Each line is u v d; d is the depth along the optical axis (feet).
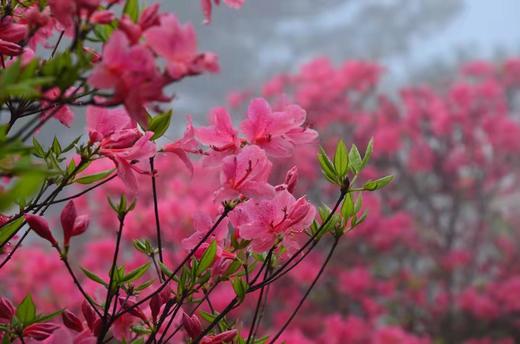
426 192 33.32
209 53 3.25
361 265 29.43
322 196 30.37
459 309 30.32
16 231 4.61
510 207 35.22
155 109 3.27
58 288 19.08
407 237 30.60
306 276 25.71
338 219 5.19
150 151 4.21
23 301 4.31
